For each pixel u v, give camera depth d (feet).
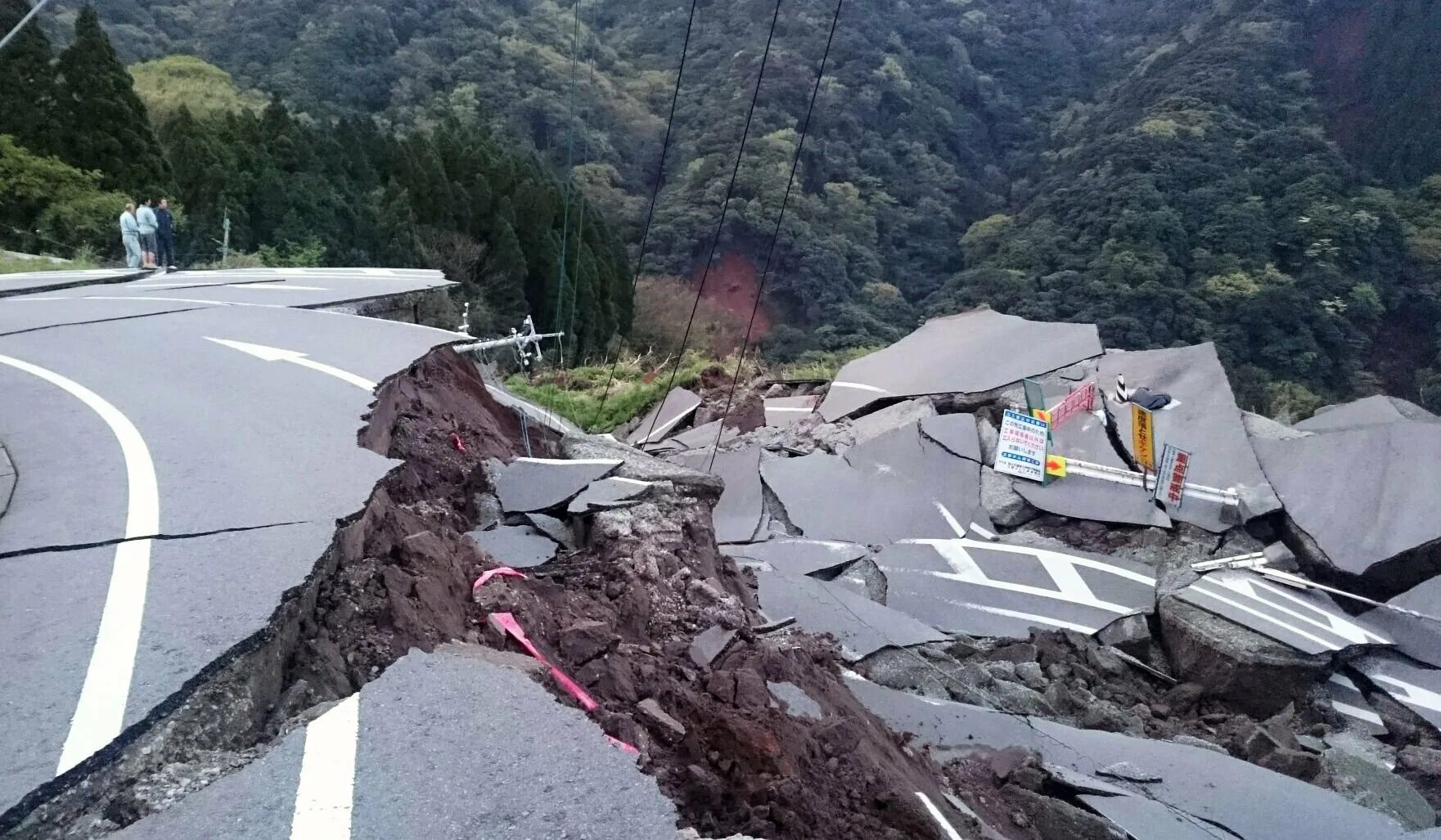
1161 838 23.13
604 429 65.36
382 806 10.00
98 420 22.29
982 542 43.37
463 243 115.14
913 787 18.38
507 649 15.76
